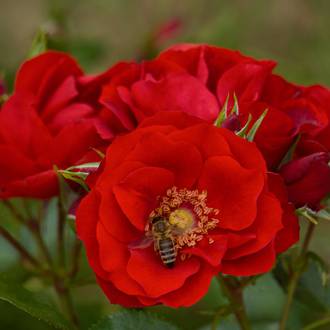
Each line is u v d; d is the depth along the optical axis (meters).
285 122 0.42
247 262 0.41
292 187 0.42
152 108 0.43
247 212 0.41
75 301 0.53
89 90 0.46
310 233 0.45
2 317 0.51
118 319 0.44
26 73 0.46
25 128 0.45
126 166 0.41
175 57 0.44
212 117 0.43
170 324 0.44
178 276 0.41
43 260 0.52
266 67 0.43
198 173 0.42
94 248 0.41
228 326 0.50
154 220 0.42
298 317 0.50
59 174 0.43
